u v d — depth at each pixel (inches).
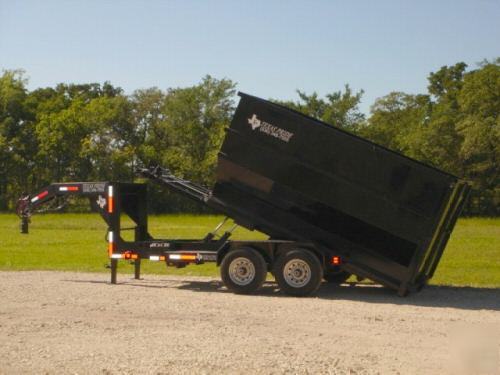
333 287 584.7
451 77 3358.8
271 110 535.2
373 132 2849.4
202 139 3093.0
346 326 399.9
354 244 522.3
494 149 2485.2
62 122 3102.9
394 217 505.7
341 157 517.0
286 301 497.0
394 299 517.7
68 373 293.7
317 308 464.8
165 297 502.6
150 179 599.2
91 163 3169.3
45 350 331.3
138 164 3073.3
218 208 557.0
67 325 390.6
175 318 416.5
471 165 2566.4
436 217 494.9
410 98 3267.7
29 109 3444.9
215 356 320.2
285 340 357.1
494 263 829.2
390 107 3277.6
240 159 542.9
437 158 2625.5
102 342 348.5
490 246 1111.6
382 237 512.4
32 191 3272.6
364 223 515.8
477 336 375.2
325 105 2869.1
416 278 536.4
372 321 417.7
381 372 297.9
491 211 2532.0
